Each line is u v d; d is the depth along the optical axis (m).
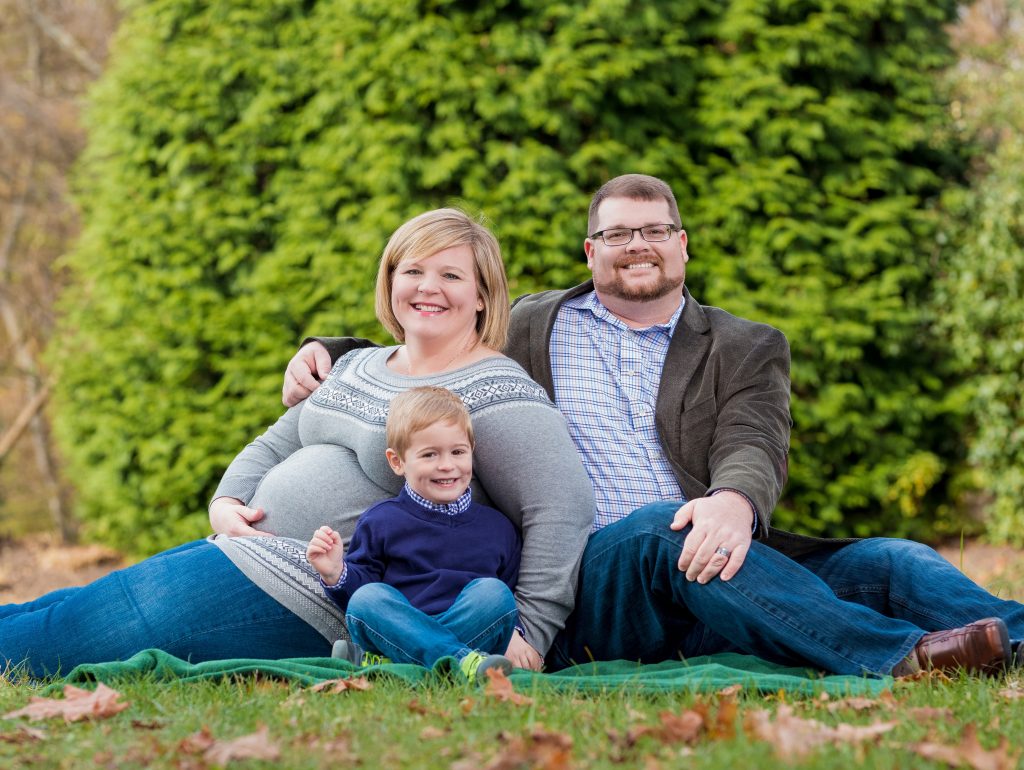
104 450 8.80
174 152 8.26
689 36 7.77
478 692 2.87
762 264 7.51
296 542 3.59
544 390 3.76
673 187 7.49
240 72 8.20
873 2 7.76
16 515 12.67
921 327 8.15
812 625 3.21
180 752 2.44
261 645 3.53
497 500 3.54
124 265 8.51
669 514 3.35
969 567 7.69
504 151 7.29
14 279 12.52
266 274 7.87
